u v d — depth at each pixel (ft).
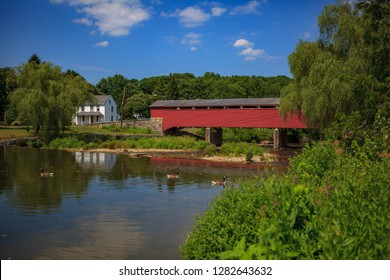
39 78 154.61
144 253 36.70
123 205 56.44
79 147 148.56
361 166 26.16
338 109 90.07
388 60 71.10
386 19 60.70
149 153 137.90
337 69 95.25
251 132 202.18
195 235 25.66
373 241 14.38
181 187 71.56
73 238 41.22
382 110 40.34
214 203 27.09
